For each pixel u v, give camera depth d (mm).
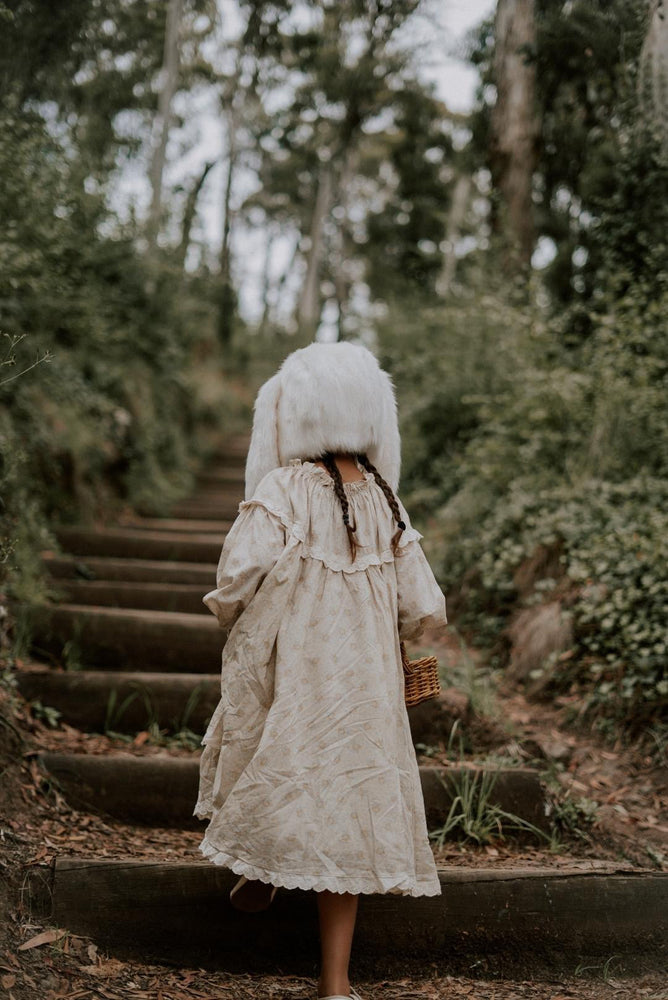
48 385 5590
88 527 5883
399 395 7453
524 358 5535
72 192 5336
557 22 6273
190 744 3412
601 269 5582
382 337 8547
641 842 2900
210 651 4047
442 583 5457
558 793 3135
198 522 7109
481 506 5500
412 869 1991
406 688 2211
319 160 20328
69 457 5781
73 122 6949
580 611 4090
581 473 4789
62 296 5535
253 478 2299
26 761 2904
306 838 1937
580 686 3916
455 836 2945
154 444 7852
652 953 2436
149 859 2553
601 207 6148
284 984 2254
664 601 3676
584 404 4906
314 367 2260
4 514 4395
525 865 2697
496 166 7590
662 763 3320
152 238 8469
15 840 2490
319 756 1997
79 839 2643
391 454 2340
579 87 6805
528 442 5355
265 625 2053
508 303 6512
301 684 2035
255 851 1948
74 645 3959
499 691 4180
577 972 2365
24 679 3486
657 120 5129
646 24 5230
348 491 2213
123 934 2301
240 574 2033
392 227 19641
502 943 2416
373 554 2170
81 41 6461
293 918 2391
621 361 4570
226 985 2213
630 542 3850
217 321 14203
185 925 2348
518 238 7480
